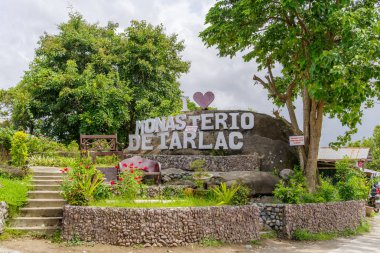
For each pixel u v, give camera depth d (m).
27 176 14.44
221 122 20.00
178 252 10.66
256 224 13.09
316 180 18.78
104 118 26.20
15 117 27.30
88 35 31.00
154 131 21.06
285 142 20.27
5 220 11.05
